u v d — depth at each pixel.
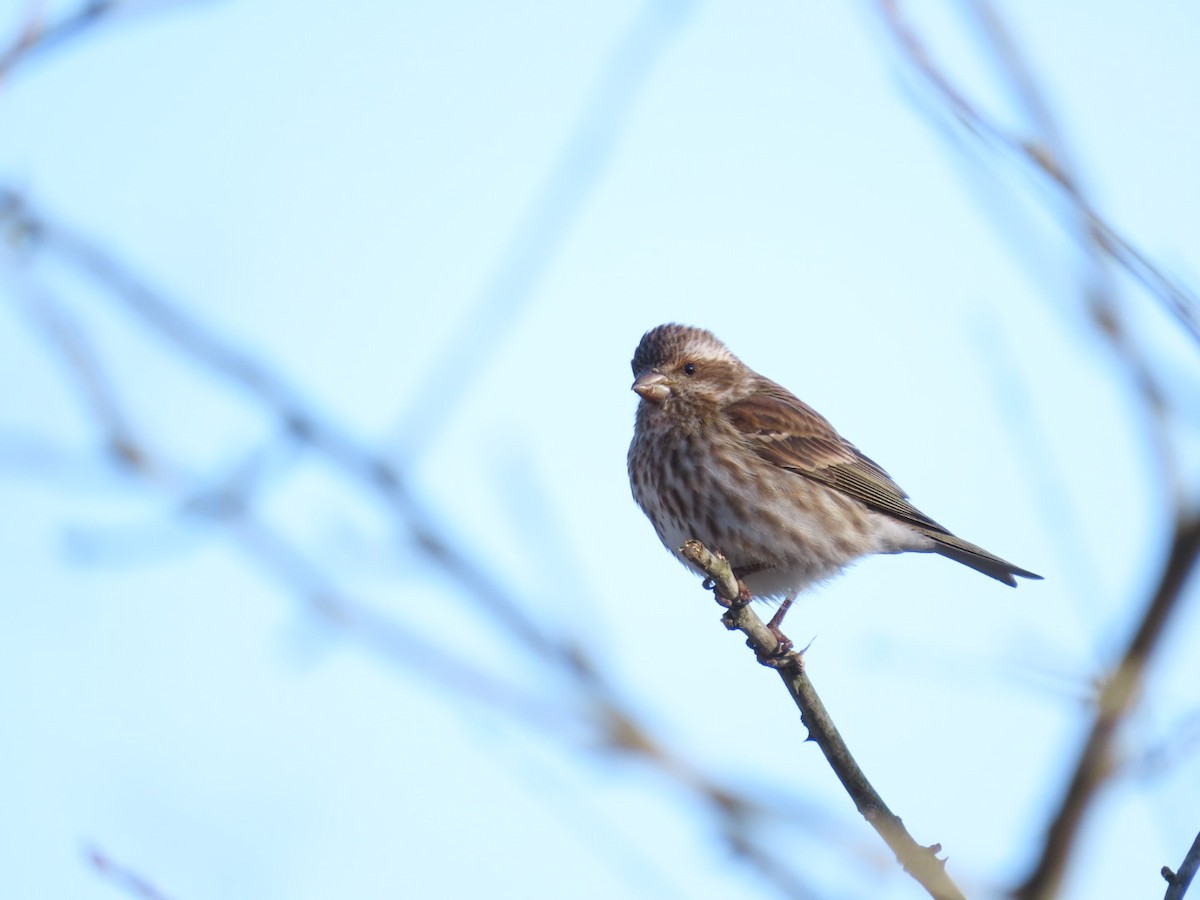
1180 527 4.53
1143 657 4.70
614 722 5.00
